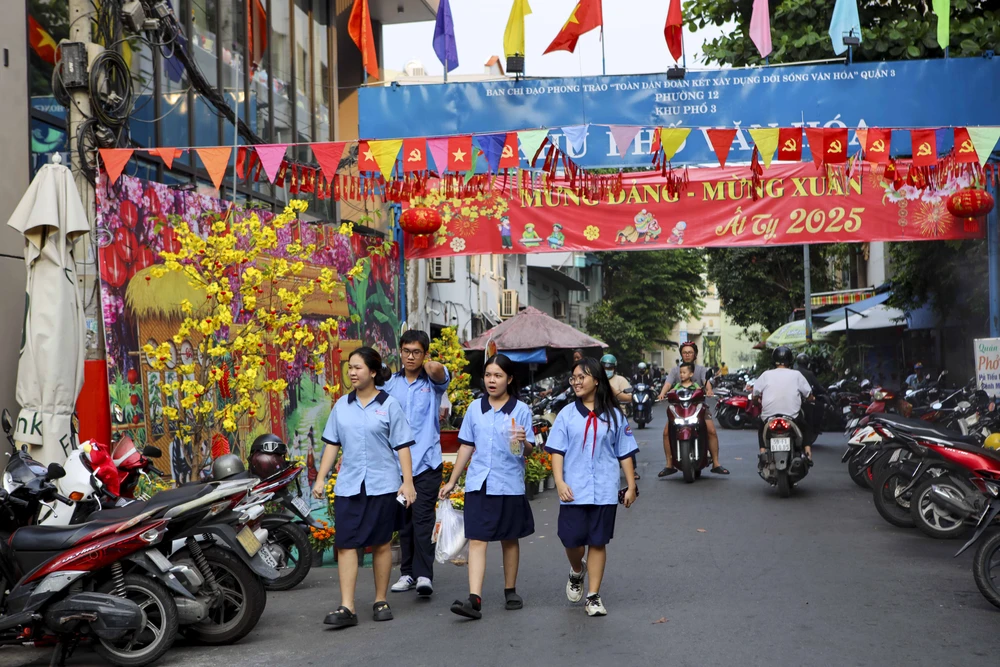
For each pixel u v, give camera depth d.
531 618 6.80
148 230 9.23
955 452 9.02
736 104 13.73
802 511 11.49
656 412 40.78
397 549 10.11
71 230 7.83
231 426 8.21
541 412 18.78
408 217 14.72
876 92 13.59
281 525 8.17
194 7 12.67
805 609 6.79
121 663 5.88
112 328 8.57
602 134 13.85
